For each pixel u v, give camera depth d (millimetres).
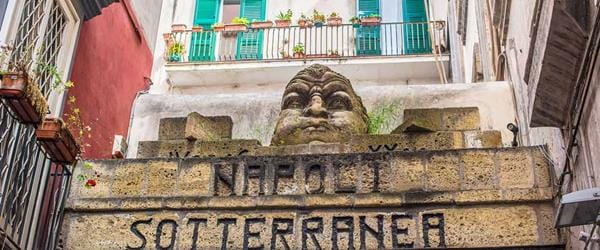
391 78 19500
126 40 13180
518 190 7938
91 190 8398
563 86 6945
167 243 7988
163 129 10172
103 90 12016
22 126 7965
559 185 7641
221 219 8062
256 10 20688
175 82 19578
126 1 13188
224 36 19906
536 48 7605
